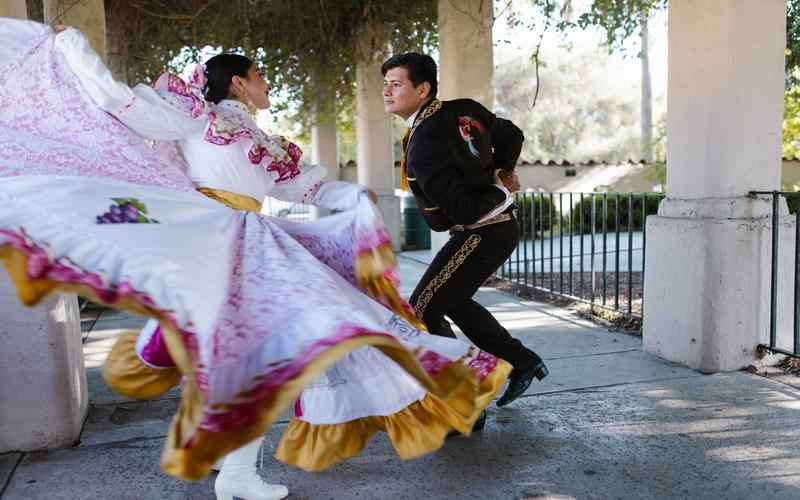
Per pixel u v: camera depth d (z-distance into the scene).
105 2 8.04
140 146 2.35
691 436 3.10
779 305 4.00
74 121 2.30
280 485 2.65
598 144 37.25
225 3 8.01
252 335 1.90
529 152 35.59
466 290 3.10
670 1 4.12
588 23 6.64
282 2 8.57
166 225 2.05
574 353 4.55
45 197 1.94
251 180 2.53
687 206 4.11
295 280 2.05
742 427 3.17
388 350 1.91
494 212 3.11
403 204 11.98
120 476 2.87
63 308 3.15
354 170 14.93
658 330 4.35
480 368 2.51
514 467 2.86
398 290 2.45
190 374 1.76
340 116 12.71
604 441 3.09
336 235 2.54
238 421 1.75
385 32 9.14
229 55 2.66
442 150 2.93
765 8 3.84
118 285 1.87
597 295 6.61
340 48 9.85
